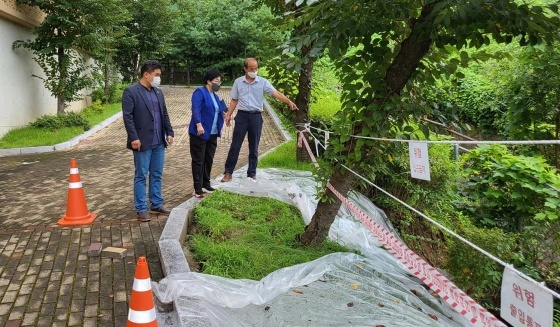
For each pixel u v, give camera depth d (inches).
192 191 274.8
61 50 541.0
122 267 167.2
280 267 164.4
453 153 281.0
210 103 237.8
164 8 962.1
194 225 209.3
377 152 171.9
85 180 306.2
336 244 191.9
